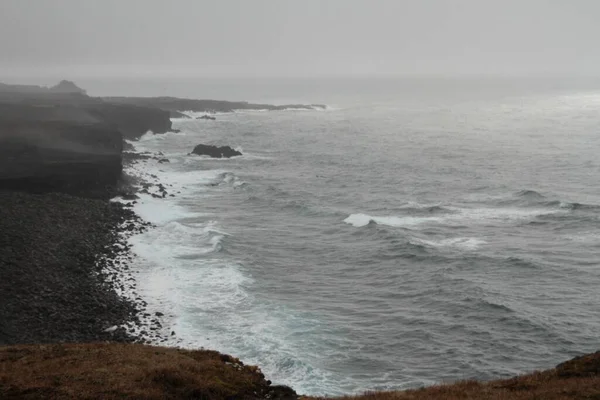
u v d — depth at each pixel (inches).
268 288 1760.6
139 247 2053.4
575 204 2706.7
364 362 1348.4
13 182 2519.7
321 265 1972.2
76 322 1445.6
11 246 1846.7
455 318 1571.1
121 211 2469.2
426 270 1914.4
